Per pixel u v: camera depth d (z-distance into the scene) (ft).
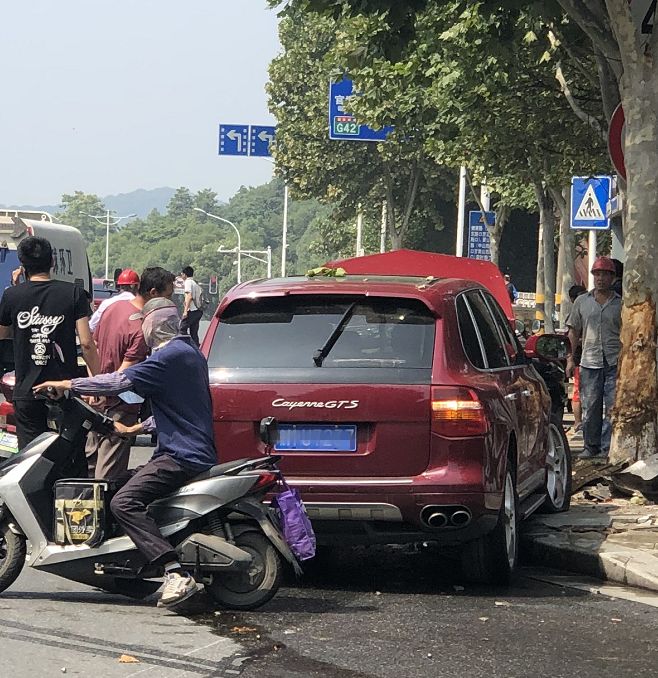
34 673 20.86
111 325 35.96
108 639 23.27
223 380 28.19
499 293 47.80
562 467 37.60
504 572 28.99
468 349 28.86
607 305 46.91
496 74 67.56
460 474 27.37
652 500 39.01
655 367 39.83
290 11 47.65
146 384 25.96
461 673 21.53
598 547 31.48
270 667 21.65
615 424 40.37
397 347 28.04
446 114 74.43
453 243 206.39
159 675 20.94
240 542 26.17
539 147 75.51
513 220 205.77
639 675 21.68
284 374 27.99
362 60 48.73
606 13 41.32
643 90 39.06
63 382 26.13
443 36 60.75
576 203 76.54
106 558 26.09
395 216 193.16
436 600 27.53
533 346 36.42
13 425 44.42
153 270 35.63
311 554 26.16
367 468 27.58
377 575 30.50
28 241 31.09
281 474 26.55
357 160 179.73
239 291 29.12
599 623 25.44
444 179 176.96
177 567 25.63
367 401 27.55
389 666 21.86
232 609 26.04
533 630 24.72
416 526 27.68
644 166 39.22
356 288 28.63
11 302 30.91
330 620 25.34
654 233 39.42
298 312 28.66
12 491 26.45
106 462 34.40
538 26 54.75
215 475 25.94
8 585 26.94
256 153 144.77
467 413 27.48
